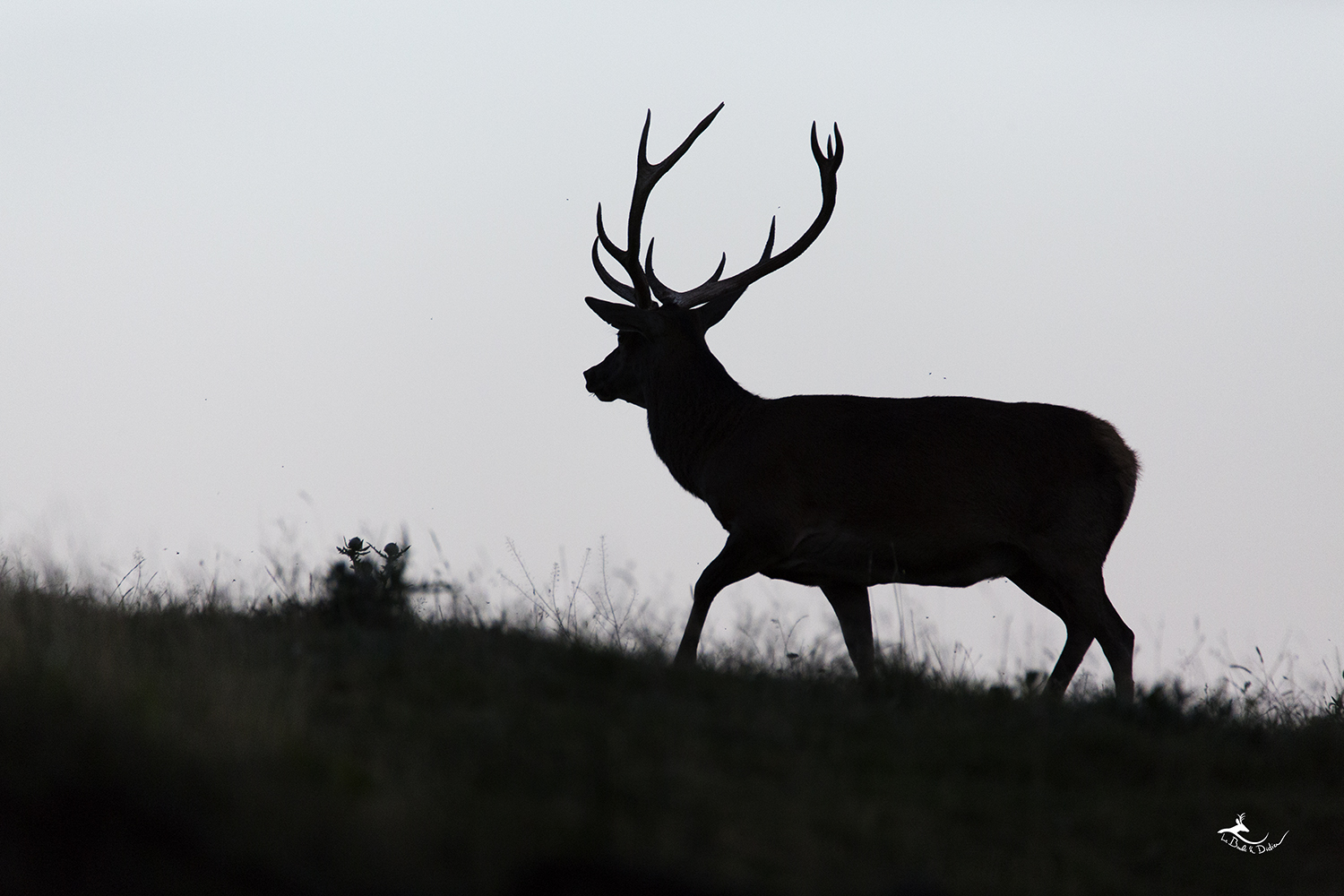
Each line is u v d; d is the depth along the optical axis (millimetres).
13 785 16109
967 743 24531
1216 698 30000
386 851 16047
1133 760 25469
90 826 15750
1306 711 30719
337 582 29469
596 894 16078
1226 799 24688
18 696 18656
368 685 23391
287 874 15430
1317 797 25547
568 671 25562
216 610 29172
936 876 18766
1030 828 21812
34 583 30391
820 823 19797
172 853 15562
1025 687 29641
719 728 23047
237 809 16562
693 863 17406
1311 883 22031
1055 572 34844
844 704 25734
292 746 18938
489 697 23312
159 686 20688
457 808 17734
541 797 18891
